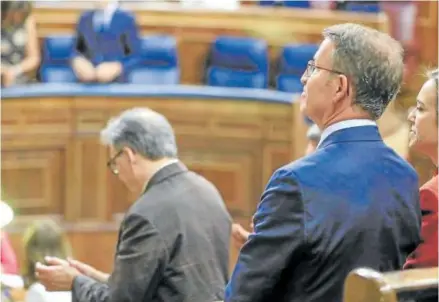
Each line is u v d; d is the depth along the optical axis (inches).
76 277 229.9
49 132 433.7
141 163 233.8
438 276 135.9
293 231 151.7
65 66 532.4
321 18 556.1
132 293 218.1
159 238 220.4
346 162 157.9
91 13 488.4
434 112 177.6
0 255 295.6
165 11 561.9
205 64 559.5
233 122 434.0
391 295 129.4
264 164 434.3
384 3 584.4
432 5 578.9
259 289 153.5
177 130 434.3
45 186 436.5
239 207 437.1
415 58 567.8
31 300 267.1
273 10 563.2
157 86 447.8
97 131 434.0
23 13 493.0
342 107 161.2
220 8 566.3
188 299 220.1
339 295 153.6
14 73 482.0
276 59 559.5
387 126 351.3
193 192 231.3
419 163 292.8
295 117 425.4
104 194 438.0
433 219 173.9
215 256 228.1
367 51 158.2
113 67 479.2
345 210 153.5
